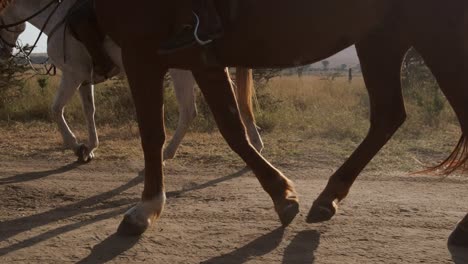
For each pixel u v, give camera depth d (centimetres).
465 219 429
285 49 423
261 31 416
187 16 423
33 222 505
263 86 1390
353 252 423
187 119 744
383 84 483
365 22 423
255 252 426
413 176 661
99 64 662
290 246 437
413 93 1300
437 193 588
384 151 798
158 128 464
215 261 409
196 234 466
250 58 433
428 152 803
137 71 449
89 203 570
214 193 601
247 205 549
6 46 757
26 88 1412
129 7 434
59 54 710
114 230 479
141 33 436
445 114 1090
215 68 446
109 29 459
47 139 964
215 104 471
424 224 486
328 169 717
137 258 416
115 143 914
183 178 676
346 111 1198
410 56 1341
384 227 479
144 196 478
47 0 705
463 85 409
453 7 401
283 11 410
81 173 709
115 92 1278
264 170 475
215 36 411
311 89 1658
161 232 472
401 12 420
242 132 475
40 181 663
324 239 451
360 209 531
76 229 484
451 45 406
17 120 1202
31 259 415
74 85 738
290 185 479
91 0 618
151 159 471
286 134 982
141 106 457
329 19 412
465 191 594
